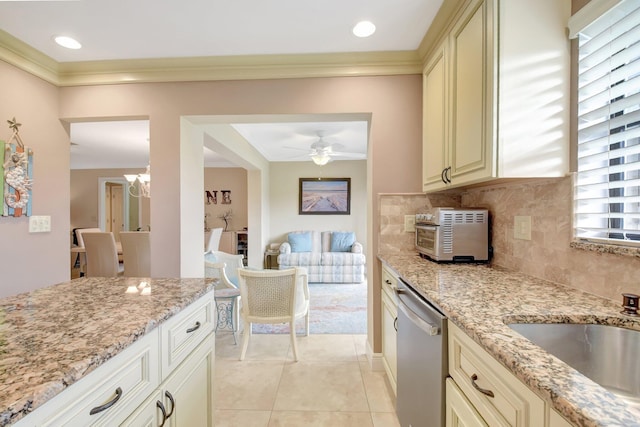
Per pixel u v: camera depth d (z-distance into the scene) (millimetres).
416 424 1259
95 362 654
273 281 2297
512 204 1521
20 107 1930
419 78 2105
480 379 806
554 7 1153
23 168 1931
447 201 2127
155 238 2186
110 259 3670
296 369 2197
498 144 1158
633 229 945
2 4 1509
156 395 913
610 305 951
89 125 3506
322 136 4121
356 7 1579
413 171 2123
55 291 1205
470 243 1718
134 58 2076
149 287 1267
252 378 2076
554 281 1241
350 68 2094
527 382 572
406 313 1294
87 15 1614
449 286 1200
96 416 680
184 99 2168
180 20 1674
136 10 1579
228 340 2723
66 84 2168
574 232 1139
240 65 2109
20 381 560
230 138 3562
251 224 5566
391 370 1814
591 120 1083
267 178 6074
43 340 740
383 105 2111
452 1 1495
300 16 1649
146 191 4680
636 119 926
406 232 2131
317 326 3066
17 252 1919
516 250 1489
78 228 6477
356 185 6164
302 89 2133
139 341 839
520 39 1153
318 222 6223
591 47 1079
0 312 951
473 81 1329
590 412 454
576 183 1131
